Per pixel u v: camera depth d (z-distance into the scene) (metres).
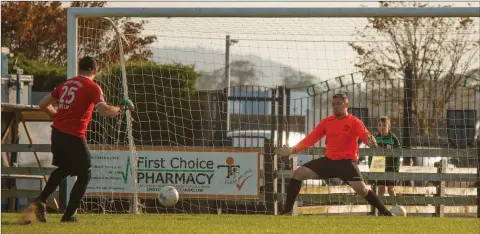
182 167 46.78
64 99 31.62
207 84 73.75
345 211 52.44
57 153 31.72
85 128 32.00
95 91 31.66
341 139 40.34
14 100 71.75
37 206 31.89
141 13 45.47
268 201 47.88
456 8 44.53
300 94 79.12
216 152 46.78
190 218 37.12
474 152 47.12
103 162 46.41
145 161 46.72
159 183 46.78
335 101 40.34
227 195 46.78
